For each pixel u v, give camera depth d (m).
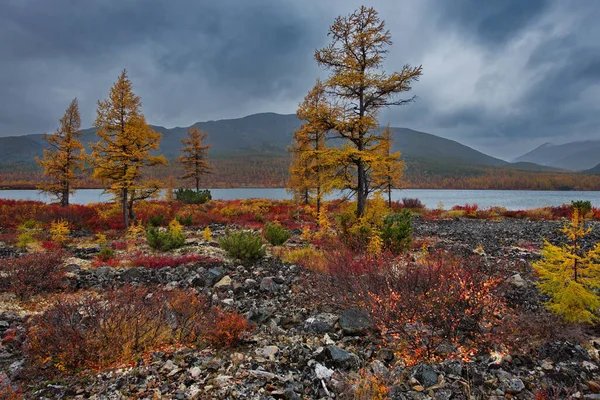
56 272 8.61
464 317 4.71
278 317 6.21
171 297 6.64
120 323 4.85
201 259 11.77
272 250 13.60
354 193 14.36
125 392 3.67
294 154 25.19
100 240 15.83
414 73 12.48
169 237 14.62
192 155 41.91
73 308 5.32
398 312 4.82
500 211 32.19
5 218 20.62
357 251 11.23
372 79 13.01
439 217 30.34
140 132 19.88
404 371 4.01
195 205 33.44
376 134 14.20
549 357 4.25
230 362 4.36
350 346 4.81
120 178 20.03
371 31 13.06
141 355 4.58
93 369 4.23
